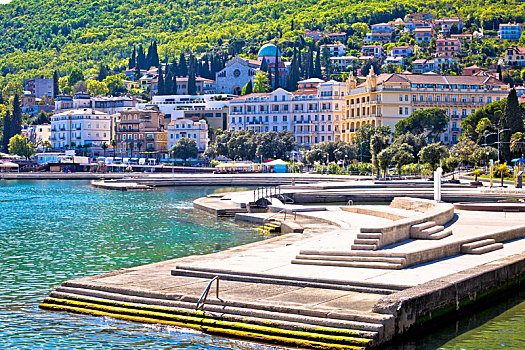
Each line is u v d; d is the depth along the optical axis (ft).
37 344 144.05
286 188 522.88
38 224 355.77
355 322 135.85
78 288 168.25
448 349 140.67
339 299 150.20
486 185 529.86
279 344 135.85
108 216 395.14
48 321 155.74
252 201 411.34
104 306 158.81
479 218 274.77
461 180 602.85
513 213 299.17
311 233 277.44
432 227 223.30
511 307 170.40
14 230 330.13
